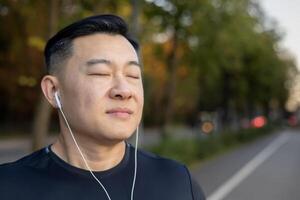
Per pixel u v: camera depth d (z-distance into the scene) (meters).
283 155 20.45
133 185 1.54
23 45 17.23
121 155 1.59
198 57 15.95
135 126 1.55
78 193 1.48
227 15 15.12
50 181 1.49
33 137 9.30
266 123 43.69
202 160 17.20
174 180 1.61
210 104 47.22
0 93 32.62
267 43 29.03
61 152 1.58
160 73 33.88
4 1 11.40
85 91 1.50
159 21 13.82
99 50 1.54
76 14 10.30
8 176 1.49
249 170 14.72
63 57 1.57
